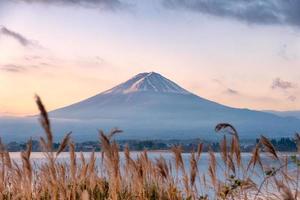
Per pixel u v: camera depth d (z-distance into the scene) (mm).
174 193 11133
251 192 9648
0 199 11320
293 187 8258
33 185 11297
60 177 10195
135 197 11219
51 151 9109
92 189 11273
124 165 11555
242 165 9805
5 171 11477
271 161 9266
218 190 10164
